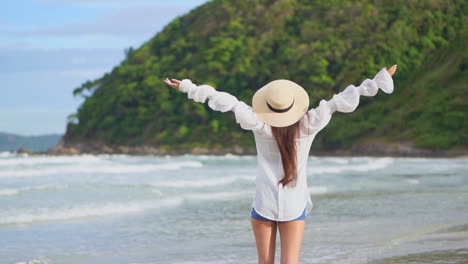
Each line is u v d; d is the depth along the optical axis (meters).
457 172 22.20
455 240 6.97
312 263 5.65
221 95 3.01
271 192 3.06
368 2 90.88
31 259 6.02
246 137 80.38
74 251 6.49
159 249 6.63
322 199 12.02
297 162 3.04
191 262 5.86
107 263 5.82
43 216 9.15
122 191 13.05
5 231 7.78
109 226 8.37
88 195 12.20
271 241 3.15
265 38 91.88
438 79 73.38
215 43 94.31
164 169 23.81
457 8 84.62
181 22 107.69
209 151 79.50
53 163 26.97
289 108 2.94
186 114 87.12
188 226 8.45
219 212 10.05
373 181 16.94
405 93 73.69
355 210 10.19
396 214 9.62
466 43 77.12
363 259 5.83
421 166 27.69
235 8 101.12
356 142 68.19
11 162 25.64
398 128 67.06
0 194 12.05
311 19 92.00
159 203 11.10
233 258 6.09
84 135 96.12
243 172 21.69
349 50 82.00
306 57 82.06
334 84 77.00
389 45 80.81
